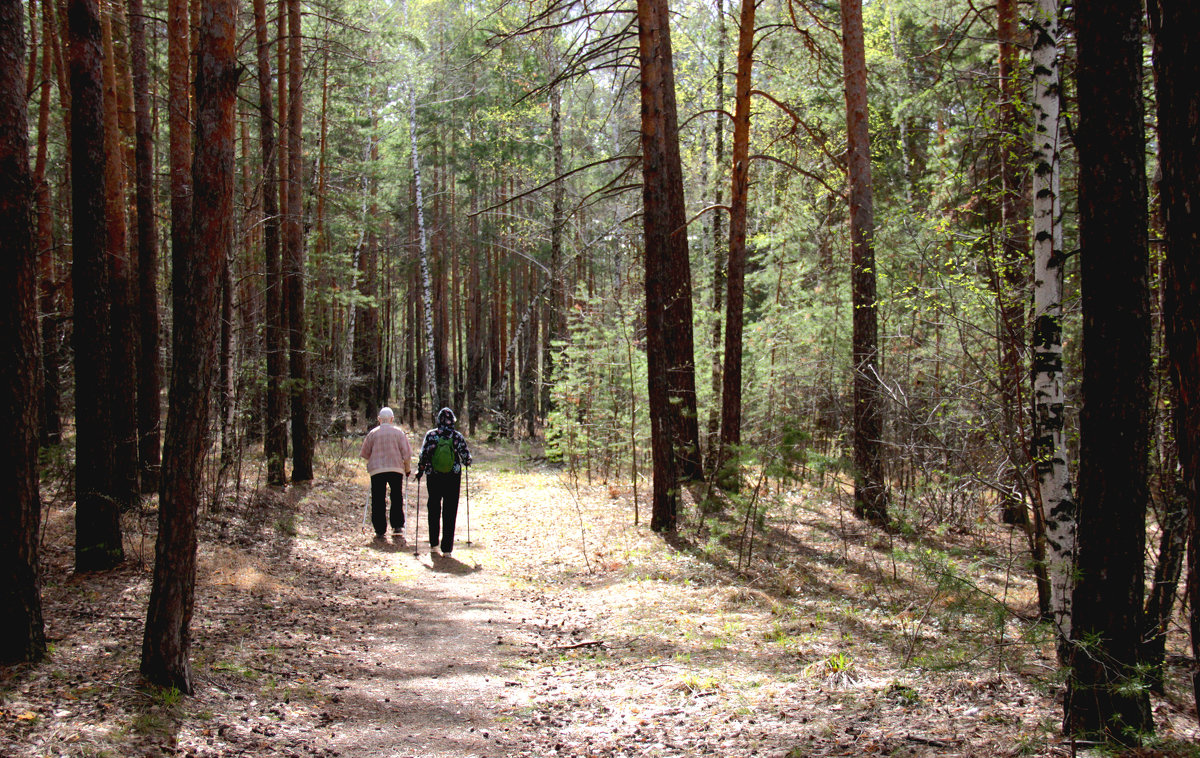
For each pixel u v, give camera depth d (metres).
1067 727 4.30
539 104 23.84
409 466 11.52
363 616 7.36
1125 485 3.98
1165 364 5.09
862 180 11.45
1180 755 3.87
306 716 4.82
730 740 4.43
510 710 5.14
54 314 11.52
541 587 8.85
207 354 4.73
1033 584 7.91
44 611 6.15
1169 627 6.50
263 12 13.34
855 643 6.29
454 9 31.14
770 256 17.03
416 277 38.41
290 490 13.70
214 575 7.91
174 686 4.68
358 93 22.84
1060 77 6.02
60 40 13.65
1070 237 9.03
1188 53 2.81
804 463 9.34
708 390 17.31
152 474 11.00
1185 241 2.89
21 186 4.77
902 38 18.53
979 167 8.40
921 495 10.10
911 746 4.11
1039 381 5.39
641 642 6.59
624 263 23.64
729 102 19.53
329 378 23.88
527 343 37.62
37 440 4.95
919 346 9.17
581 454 17.98
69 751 3.73
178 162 9.81
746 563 9.26
